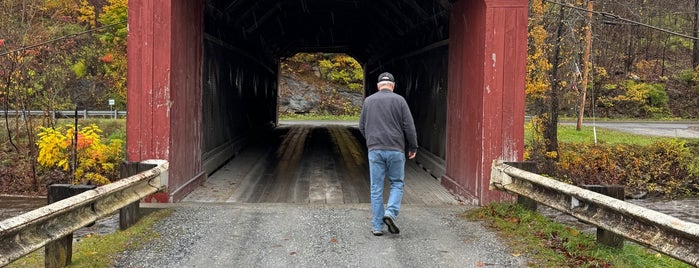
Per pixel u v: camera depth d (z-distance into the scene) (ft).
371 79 71.87
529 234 15.57
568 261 13.05
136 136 19.47
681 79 123.85
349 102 129.49
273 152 41.09
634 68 122.72
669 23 117.60
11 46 44.62
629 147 54.85
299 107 123.03
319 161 36.22
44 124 47.09
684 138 64.59
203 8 24.75
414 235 15.72
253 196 22.93
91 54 85.20
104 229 16.61
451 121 25.22
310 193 24.02
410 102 40.22
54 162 38.17
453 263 13.07
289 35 59.47
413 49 38.91
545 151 49.75
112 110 83.10
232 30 35.35
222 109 32.81
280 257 13.46
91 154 38.14
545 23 47.47
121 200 14.43
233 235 15.48
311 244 14.66
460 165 23.25
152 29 19.33
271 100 70.03
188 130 22.54
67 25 75.97
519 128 19.76
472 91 21.42
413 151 15.84
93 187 13.08
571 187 14.01
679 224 9.89
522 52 19.67
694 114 114.42
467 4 22.21
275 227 16.48
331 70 134.62
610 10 56.54
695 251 9.54
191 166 23.38
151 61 19.39
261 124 57.16
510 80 19.71
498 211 18.34
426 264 12.99
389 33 47.47
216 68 30.48
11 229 8.89
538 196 16.02
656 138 63.52
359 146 47.62
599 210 12.99
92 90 88.79
